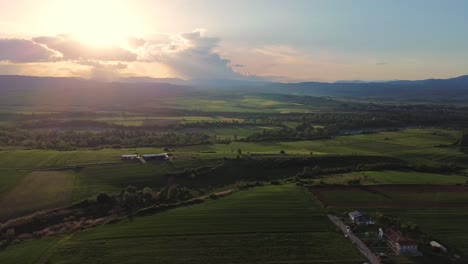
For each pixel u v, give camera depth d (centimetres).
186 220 9456
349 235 8594
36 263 7481
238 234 8631
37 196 11256
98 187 12231
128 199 10794
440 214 9838
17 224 9394
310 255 7688
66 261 7512
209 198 11225
